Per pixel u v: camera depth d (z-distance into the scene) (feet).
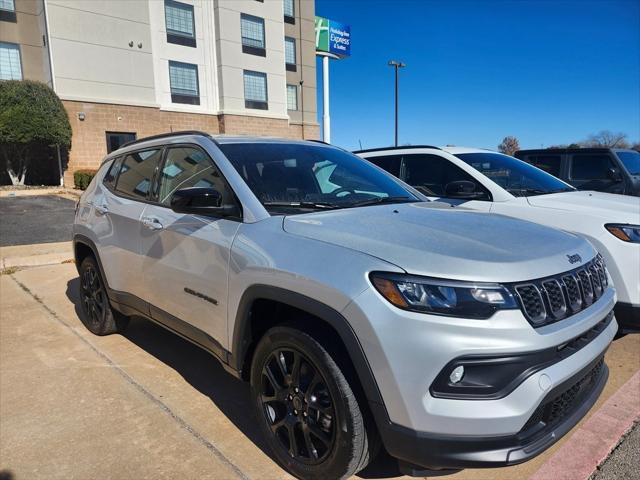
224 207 9.59
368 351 6.88
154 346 14.42
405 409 6.69
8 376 12.41
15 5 69.51
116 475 8.54
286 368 8.38
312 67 107.14
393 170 20.11
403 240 7.64
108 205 13.73
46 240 32.73
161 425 10.14
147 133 78.43
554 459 8.99
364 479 8.48
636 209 14.30
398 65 106.63
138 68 76.79
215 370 12.80
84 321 15.84
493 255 7.23
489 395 6.57
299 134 105.81
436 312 6.63
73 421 10.28
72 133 70.85
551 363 6.91
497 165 18.58
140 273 12.05
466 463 6.56
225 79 87.76
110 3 73.26
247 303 8.66
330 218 8.90
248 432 9.91
